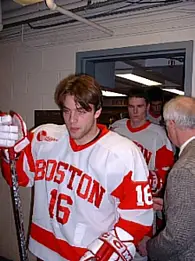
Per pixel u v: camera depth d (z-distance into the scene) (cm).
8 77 368
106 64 343
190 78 259
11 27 347
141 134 283
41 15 318
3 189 374
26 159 169
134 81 566
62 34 323
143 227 144
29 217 347
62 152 163
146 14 275
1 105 375
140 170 149
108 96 445
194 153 157
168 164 272
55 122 332
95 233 152
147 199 146
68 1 299
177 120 169
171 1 260
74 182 155
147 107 288
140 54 285
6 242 373
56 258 159
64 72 325
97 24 280
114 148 149
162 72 506
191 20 257
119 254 139
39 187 167
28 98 354
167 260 159
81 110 146
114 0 276
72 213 154
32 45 346
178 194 148
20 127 164
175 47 264
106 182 149
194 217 146
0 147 153
